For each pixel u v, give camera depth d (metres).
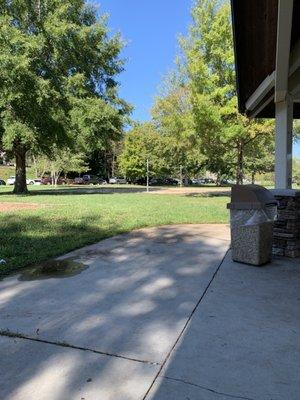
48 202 15.91
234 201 5.80
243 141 21.77
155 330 3.50
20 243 7.05
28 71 20.20
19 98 20.83
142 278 5.07
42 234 8.00
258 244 5.56
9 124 21.50
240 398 2.50
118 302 4.21
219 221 10.32
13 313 3.92
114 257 6.19
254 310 3.94
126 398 2.52
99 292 4.53
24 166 26.19
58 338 3.35
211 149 22.61
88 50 25.23
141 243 7.27
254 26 5.48
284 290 4.54
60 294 4.46
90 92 25.48
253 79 7.29
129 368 2.87
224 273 5.26
